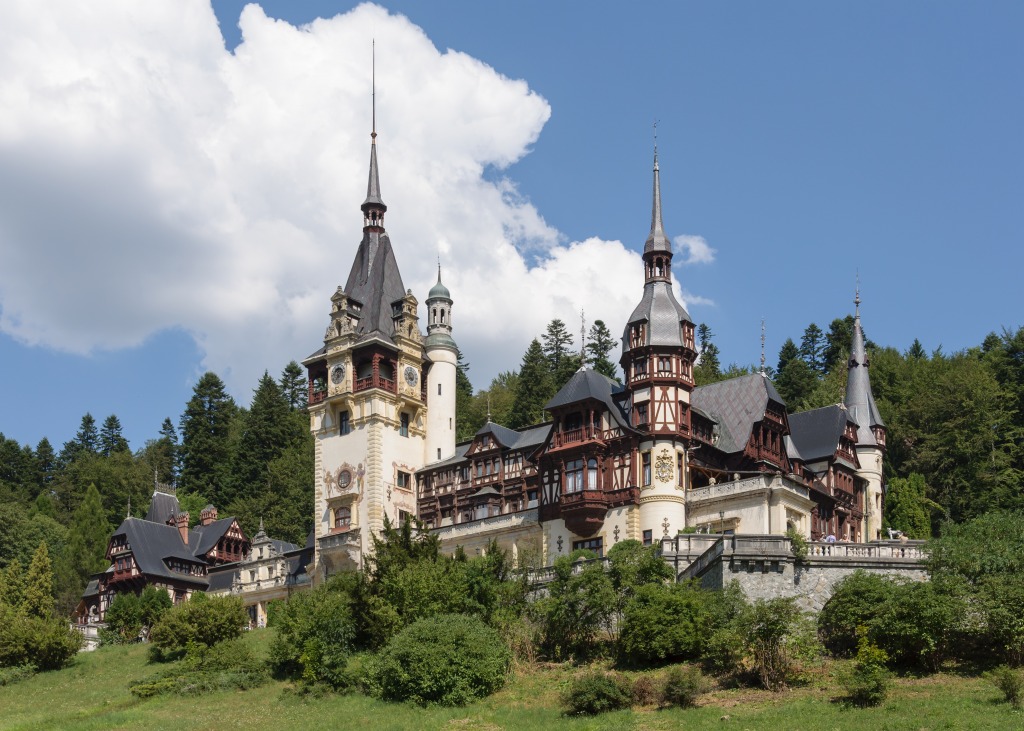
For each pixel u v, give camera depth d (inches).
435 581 2573.8
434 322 4212.6
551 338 5615.2
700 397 3575.3
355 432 3919.8
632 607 2308.1
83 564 4680.1
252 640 3068.4
